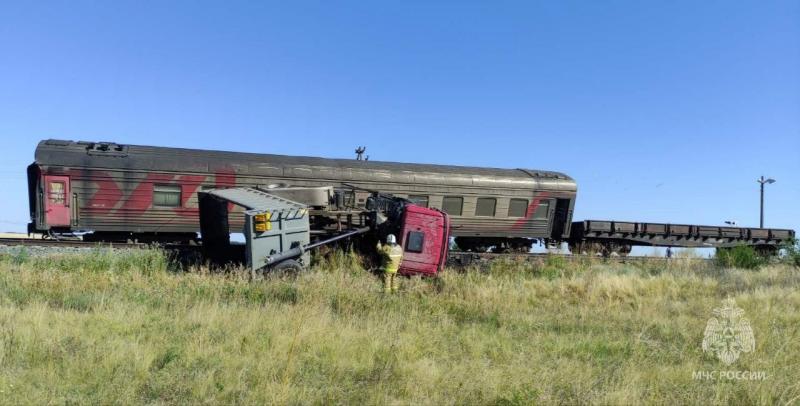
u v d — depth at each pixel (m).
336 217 16.28
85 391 6.11
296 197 15.80
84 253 14.96
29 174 18.62
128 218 19.06
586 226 26.89
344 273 14.03
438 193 23.86
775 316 11.19
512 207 25.38
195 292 11.88
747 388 6.86
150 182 19.27
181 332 8.59
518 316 11.21
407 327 9.78
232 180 20.47
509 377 7.04
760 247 31.14
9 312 9.16
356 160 23.47
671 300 14.03
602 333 10.01
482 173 24.97
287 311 10.09
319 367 7.25
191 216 19.88
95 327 8.55
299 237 14.13
